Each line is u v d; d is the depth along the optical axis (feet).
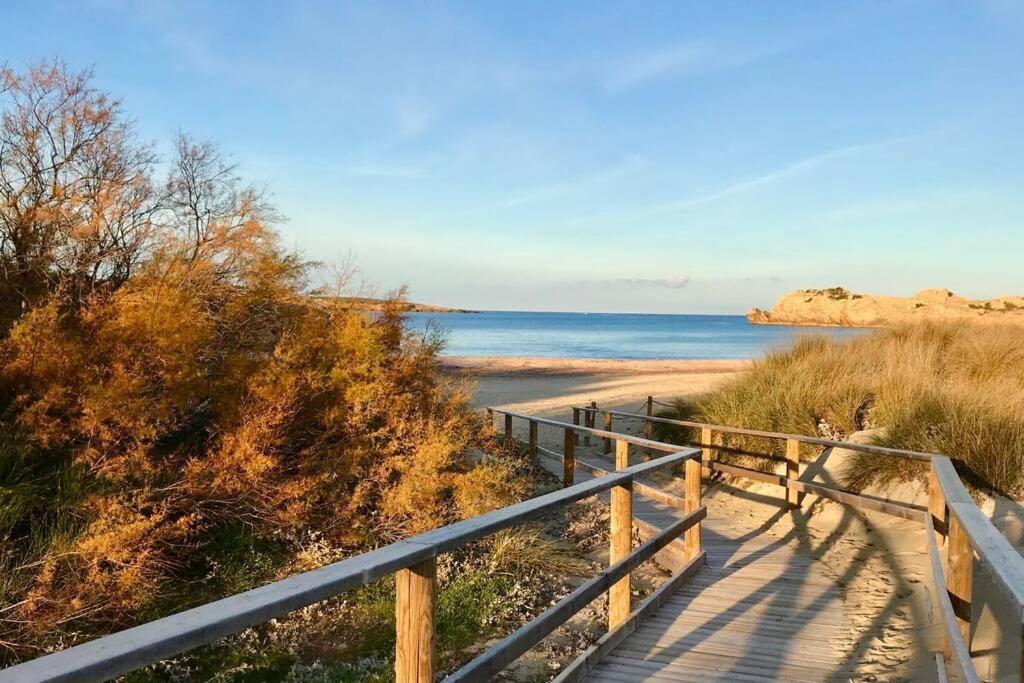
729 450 30.83
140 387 17.58
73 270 21.33
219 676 14.35
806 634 14.93
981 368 34.63
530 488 28.55
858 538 22.22
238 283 23.93
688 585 18.38
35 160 22.30
